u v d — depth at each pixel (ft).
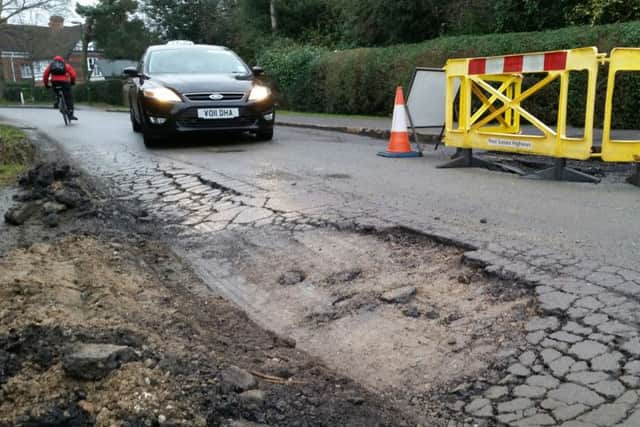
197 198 20.13
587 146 20.36
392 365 9.95
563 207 17.43
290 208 18.19
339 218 16.81
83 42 158.61
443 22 60.08
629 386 8.33
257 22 88.28
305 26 86.69
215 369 8.72
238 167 25.13
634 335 9.46
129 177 23.76
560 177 21.65
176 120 30.48
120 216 18.48
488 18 54.24
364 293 12.43
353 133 40.98
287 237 15.89
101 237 16.34
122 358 8.20
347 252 14.58
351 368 10.02
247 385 8.48
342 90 58.70
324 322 11.65
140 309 11.31
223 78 32.53
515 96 26.05
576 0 44.42
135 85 34.50
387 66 52.26
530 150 22.24
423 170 24.34
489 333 10.30
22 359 8.26
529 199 18.60
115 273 13.48
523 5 49.01
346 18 74.33
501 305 11.17
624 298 10.67
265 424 7.76
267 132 33.73
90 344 8.48
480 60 23.40
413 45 51.24
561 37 37.63
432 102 28.30
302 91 66.54
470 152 24.81
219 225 17.30
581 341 9.52
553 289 11.21
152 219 18.29
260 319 12.07
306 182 21.81
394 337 10.73
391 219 16.38
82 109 94.79
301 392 8.74
